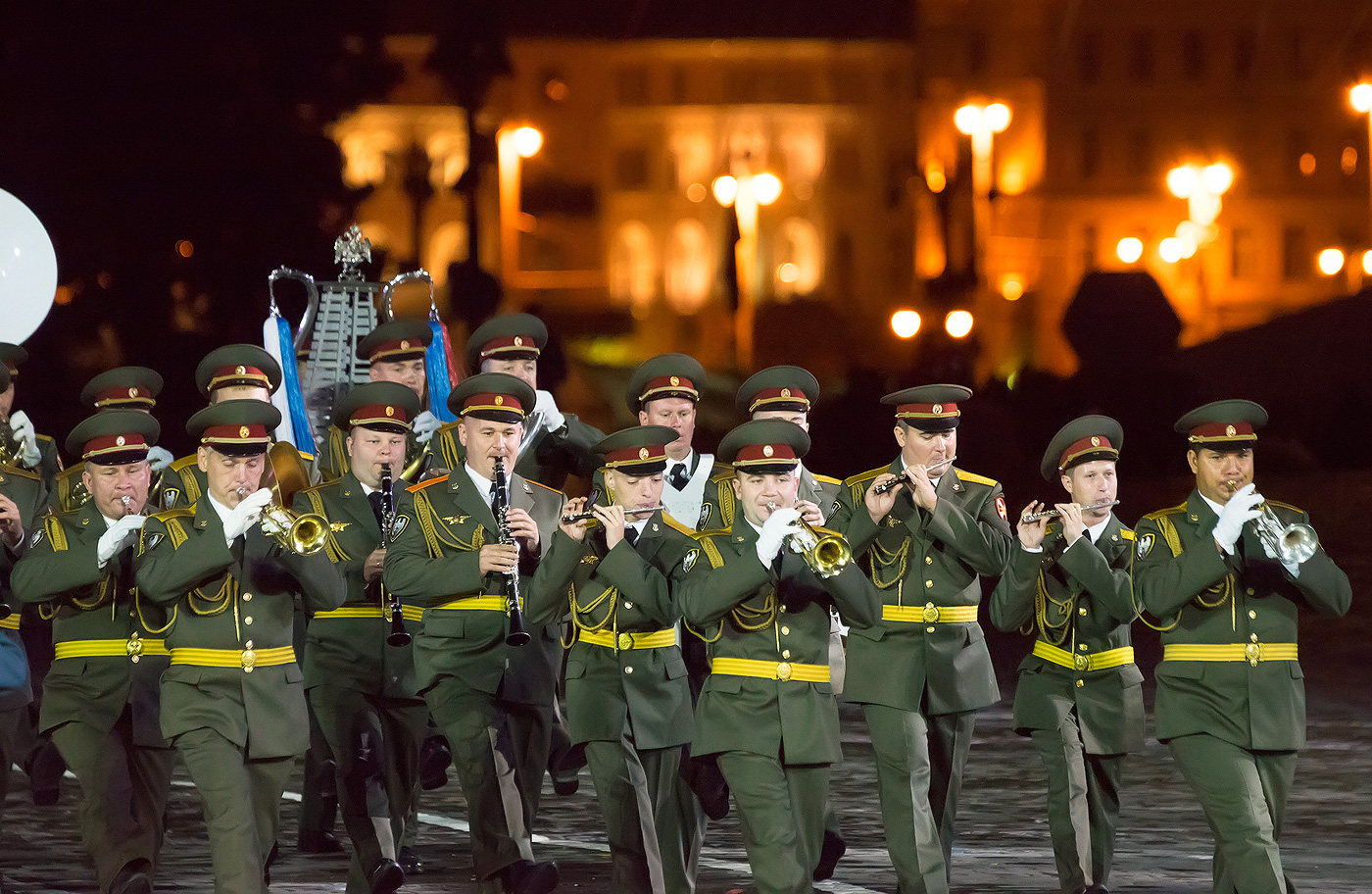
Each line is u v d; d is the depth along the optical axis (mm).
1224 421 26375
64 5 108125
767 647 26000
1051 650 29062
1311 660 58469
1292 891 25906
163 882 31203
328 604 27016
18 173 108375
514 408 29891
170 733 26281
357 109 118500
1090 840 29094
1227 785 25750
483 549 28812
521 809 29281
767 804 25672
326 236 113875
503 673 29438
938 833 29375
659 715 27516
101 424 28125
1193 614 26281
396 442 31094
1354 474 114062
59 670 28500
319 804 33812
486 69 161375
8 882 31234
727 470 28422
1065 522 28188
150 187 110312
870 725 28641
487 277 153375
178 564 25953
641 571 26875
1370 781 40750
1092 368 125500
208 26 110062
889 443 122188
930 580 29000
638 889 27344
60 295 110438
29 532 31703
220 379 31047
